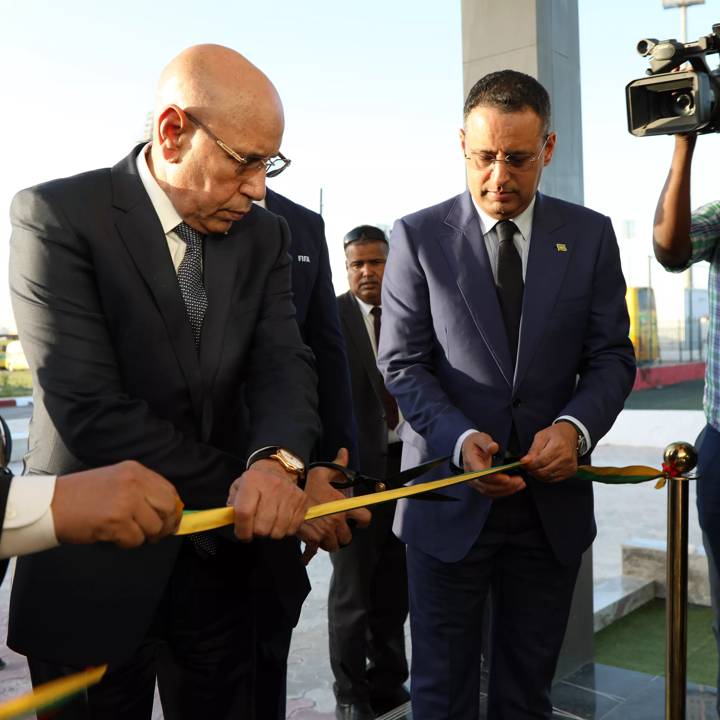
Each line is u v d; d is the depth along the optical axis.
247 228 1.63
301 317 2.07
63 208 1.44
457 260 2.06
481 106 1.91
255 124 1.37
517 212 2.01
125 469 0.99
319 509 1.26
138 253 1.47
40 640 1.45
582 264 2.06
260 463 1.39
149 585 1.46
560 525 2.04
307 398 1.56
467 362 2.03
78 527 0.96
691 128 1.97
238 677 1.66
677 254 2.27
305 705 3.03
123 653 1.44
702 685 3.02
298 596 1.69
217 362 1.54
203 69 1.37
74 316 1.42
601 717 2.71
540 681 2.11
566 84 3.09
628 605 3.97
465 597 2.07
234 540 1.46
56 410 1.40
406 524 2.14
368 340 3.22
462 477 1.60
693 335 19.77
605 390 1.98
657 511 6.57
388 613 3.07
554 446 1.82
